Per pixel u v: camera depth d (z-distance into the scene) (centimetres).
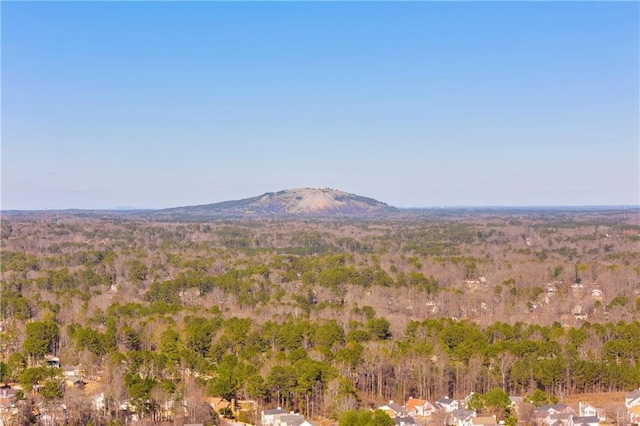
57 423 17250
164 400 18125
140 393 17900
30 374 18725
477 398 18588
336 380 18900
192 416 17900
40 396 17900
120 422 17250
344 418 16438
